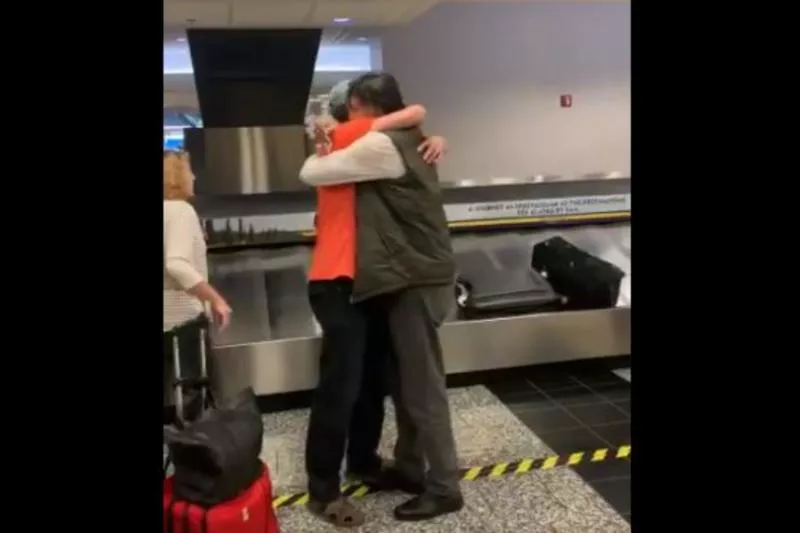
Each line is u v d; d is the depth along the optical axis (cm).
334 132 259
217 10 500
